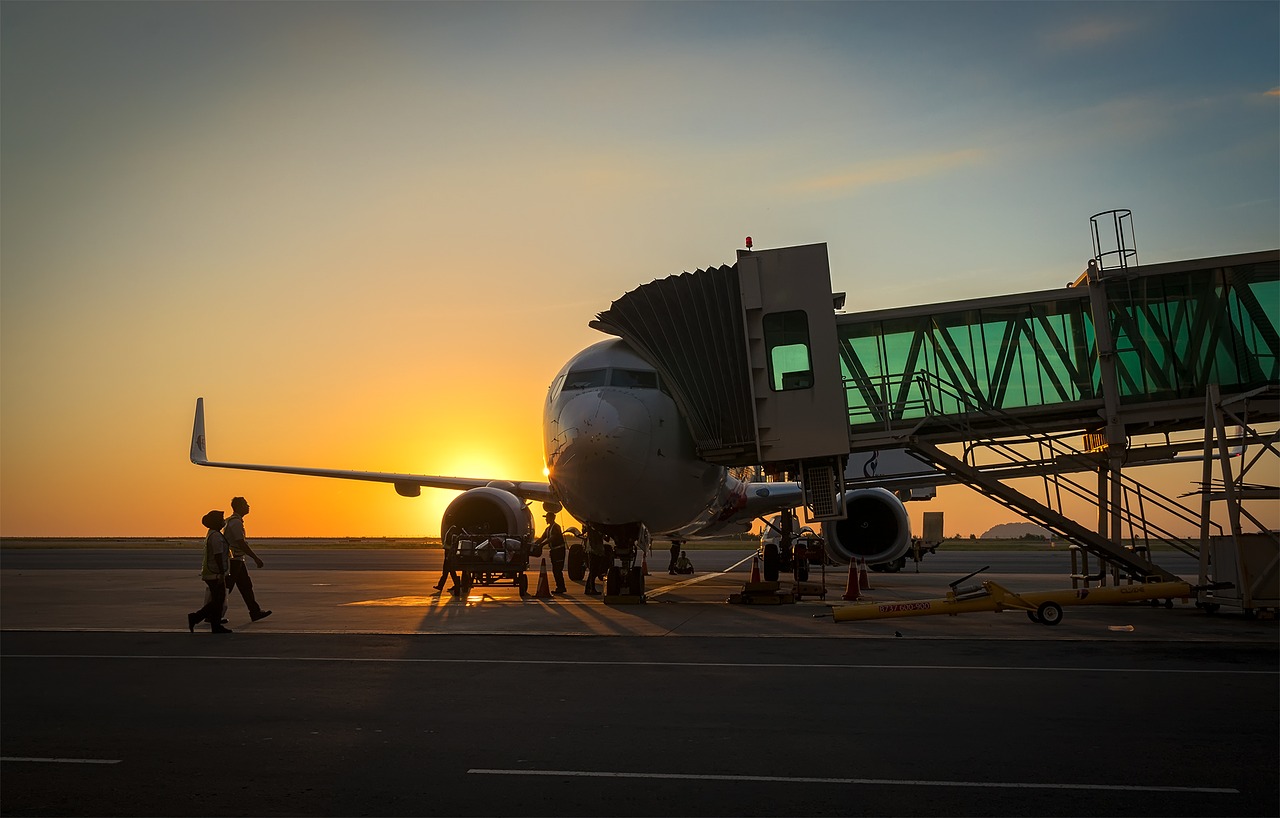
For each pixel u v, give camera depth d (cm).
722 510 2291
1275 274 1783
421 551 6950
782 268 1777
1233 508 1495
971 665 1043
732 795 566
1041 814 529
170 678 978
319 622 1516
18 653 1168
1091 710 797
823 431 1731
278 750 674
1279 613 1482
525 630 1390
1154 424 1873
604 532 1836
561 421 1700
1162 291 1800
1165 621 1473
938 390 1850
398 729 739
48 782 595
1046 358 1842
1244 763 628
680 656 1127
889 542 2433
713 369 1777
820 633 1345
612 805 547
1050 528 1777
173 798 561
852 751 666
